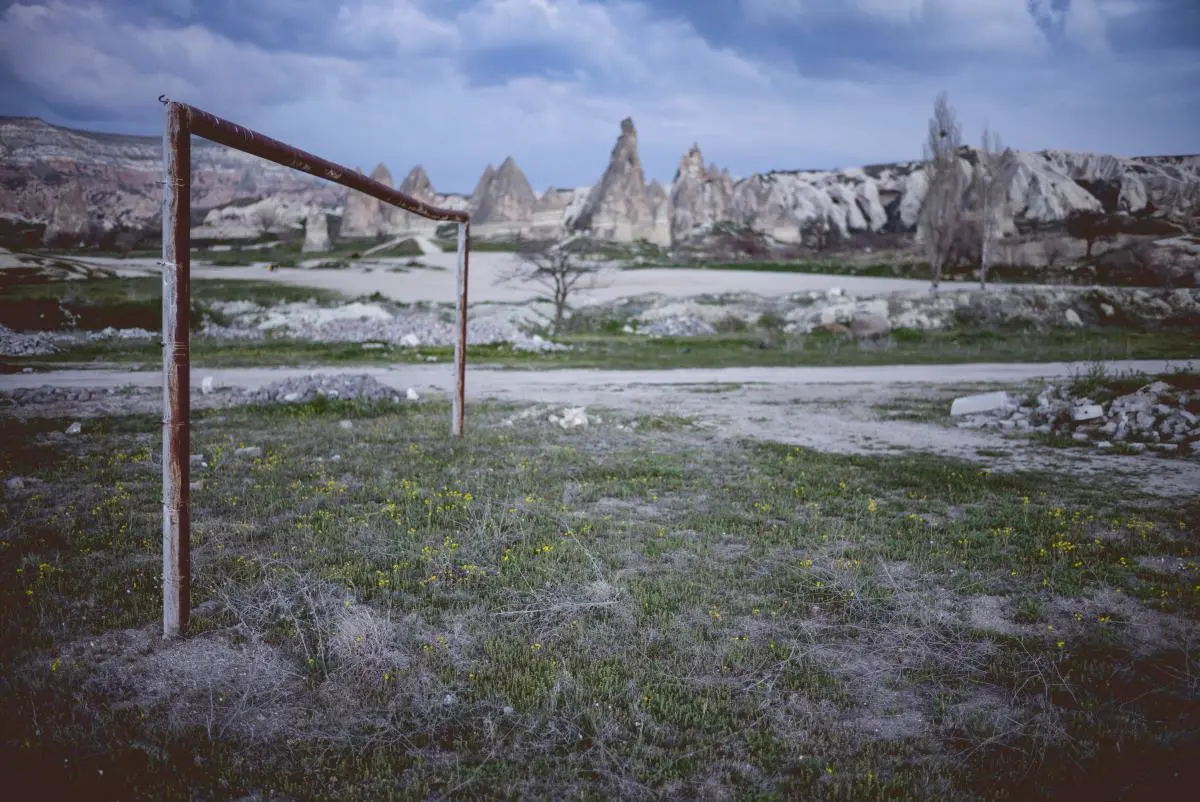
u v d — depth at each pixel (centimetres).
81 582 684
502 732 471
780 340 4231
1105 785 415
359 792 409
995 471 1244
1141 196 11688
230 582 678
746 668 550
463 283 1461
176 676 527
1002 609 675
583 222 15462
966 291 5209
